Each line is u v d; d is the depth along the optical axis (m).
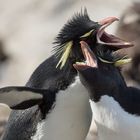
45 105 10.18
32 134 10.46
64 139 10.29
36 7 24.75
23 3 25.30
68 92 10.00
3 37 24.41
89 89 9.38
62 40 10.08
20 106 10.23
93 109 9.50
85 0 23.38
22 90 9.95
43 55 22.86
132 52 13.98
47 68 10.40
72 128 10.21
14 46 23.86
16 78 22.64
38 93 10.06
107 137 9.50
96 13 22.52
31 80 10.55
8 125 10.96
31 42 23.52
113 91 9.39
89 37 9.79
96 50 9.72
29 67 22.70
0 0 25.95
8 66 23.39
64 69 10.09
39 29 23.80
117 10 22.11
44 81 10.30
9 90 9.90
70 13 23.41
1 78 22.91
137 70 13.95
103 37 9.83
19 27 24.50
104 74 9.39
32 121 10.44
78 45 9.91
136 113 9.37
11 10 25.36
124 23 14.70
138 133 9.30
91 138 13.49
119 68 9.72
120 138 9.38
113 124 9.35
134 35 14.36
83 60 9.92
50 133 10.27
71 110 10.06
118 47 9.73
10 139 10.77
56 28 23.39
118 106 9.36
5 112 14.44
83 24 9.88
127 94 9.48
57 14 23.84
